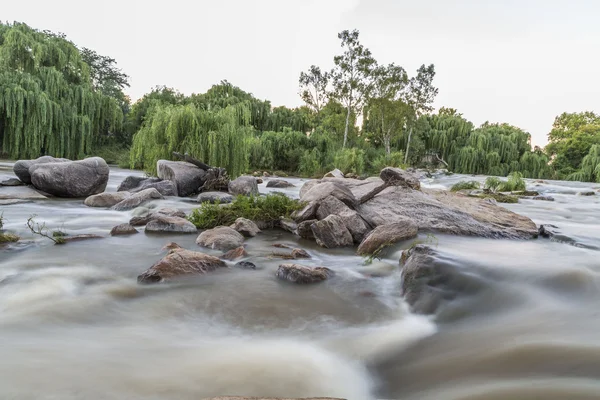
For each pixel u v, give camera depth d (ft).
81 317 11.35
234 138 57.67
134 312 11.87
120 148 145.48
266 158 122.52
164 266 14.82
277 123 168.45
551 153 235.40
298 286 14.58
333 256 19.38
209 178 44.39
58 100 108.47
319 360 9.28
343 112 176.04
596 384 6.99
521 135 178.29
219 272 15.84
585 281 12.70
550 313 10.95
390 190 28.53
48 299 12.46
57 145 106.01
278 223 26.71
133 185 43.39
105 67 216.54
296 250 19.06
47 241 20.36
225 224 25.64
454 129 179.42
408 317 12.08
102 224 26.21
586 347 8.53
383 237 20.20
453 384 7.73
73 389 7.45
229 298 13.19
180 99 175.22
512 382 7.44
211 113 58.03
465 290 12.82
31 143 100.27
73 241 20.48
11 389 7.33
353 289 14.52
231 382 8.07
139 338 10.16
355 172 117.91
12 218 27.02
